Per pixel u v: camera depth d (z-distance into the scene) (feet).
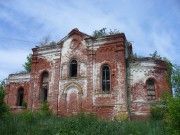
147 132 57.88
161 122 65.00
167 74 87.86
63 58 95.96
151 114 80.59
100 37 92.12
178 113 46.21
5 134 56.80
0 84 69.36
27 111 82.02
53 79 94.99
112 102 84.17
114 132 57.67
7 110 68.64
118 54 88.17
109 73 88.38
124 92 83.71
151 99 86.38
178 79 70.90
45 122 69.10
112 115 82.79
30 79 99.81
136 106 84.33
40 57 100.58
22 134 56.59
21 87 111.14
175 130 46.14
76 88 90.33
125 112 81.51
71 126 59.82
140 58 89.86
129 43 106.32
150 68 88.53
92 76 89.20
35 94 96.89
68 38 97.40
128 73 88.12
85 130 57.26
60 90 92.38
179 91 70.18
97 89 87.20
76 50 94.58
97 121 64.85
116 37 89.81
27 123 67.46
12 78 113.60
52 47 99.09
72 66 95.20
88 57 91.76
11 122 65.57
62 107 90.02
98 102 85.76
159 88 87.04
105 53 90.02
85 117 67.00
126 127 60.75
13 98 110.63
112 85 85.97
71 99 89.86
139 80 87.40
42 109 90.38
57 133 55.31
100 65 89.51
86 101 87.20
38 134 57.00
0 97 66.33
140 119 82.33
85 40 94.02
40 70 99.04
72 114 86.84
